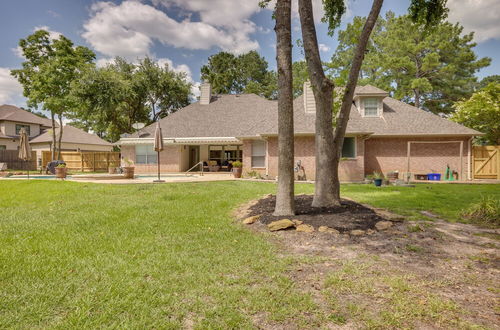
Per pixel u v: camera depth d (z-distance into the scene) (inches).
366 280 122.4
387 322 91.0
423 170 668.7
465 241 180.5
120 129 1418.6
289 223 207.9
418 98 1208.8
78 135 1416.1
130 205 301.1
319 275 128.4
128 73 1251.8
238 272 131.3
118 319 92.8
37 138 1341.0
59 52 895.7
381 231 199.9
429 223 224.2
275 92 1862.7
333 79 311.4
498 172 673.6
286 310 98.3
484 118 783.1
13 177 669.3
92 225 220.4
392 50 1190.9
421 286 117.5
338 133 275.3
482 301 105.3
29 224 222.1
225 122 922.7
